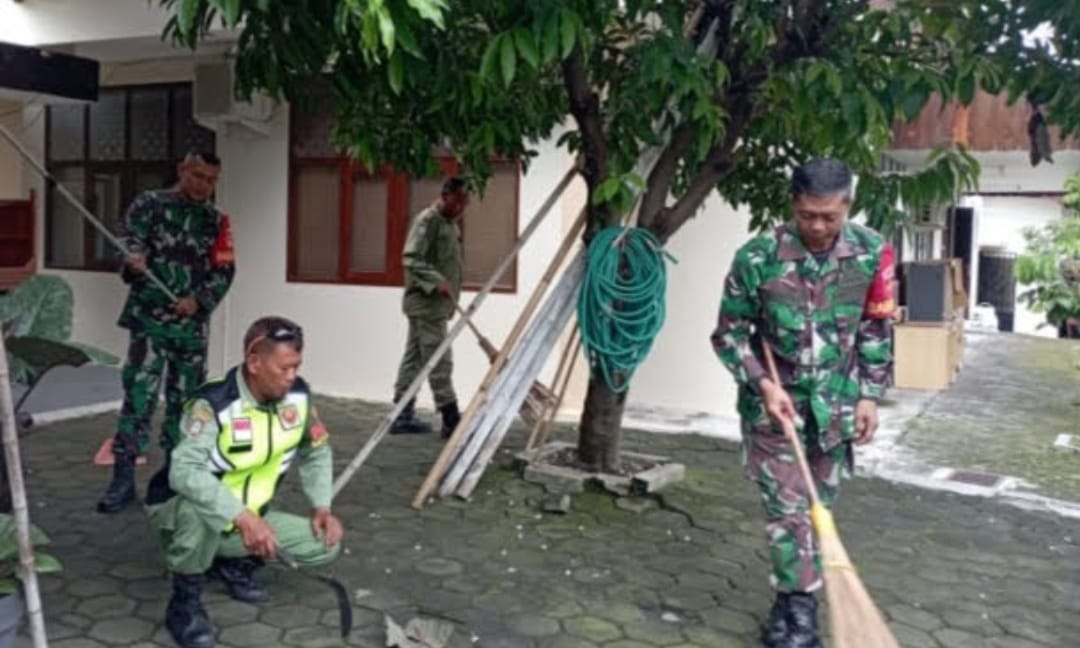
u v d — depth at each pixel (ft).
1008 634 11.00
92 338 26.40
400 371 19.35
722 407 22.44
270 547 9.20
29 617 7.99
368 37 6.59
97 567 11.92
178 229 14.20
